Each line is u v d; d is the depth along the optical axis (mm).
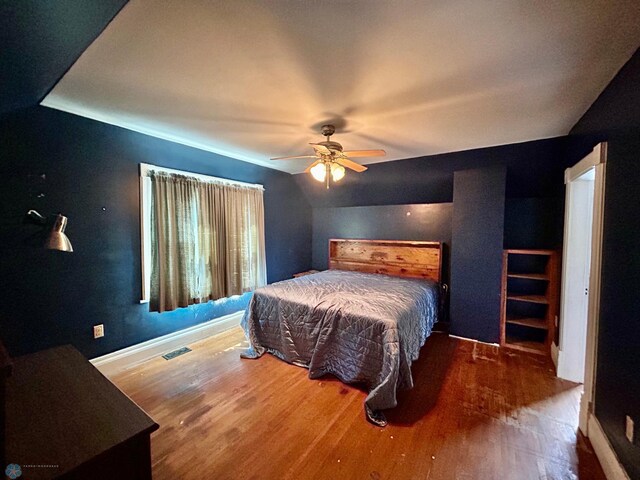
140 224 2816
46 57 1425
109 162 2572
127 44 1366
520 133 2633
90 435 901
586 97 1900
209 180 3369
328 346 2465
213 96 1955
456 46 1363
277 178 4441
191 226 3176
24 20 1102
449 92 1840
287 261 4730
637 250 1343
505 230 3492
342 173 2570
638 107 1362
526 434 1805
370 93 1870
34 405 1053
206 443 1726
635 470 1289
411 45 1358
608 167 1678
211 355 2945
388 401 1918
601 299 1707
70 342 2396
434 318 3314
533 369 2645
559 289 2838
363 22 1195
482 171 3201
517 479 1488
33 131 2143
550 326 2945
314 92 1862
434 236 4004
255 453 1651
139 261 2824
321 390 2287
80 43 1328
